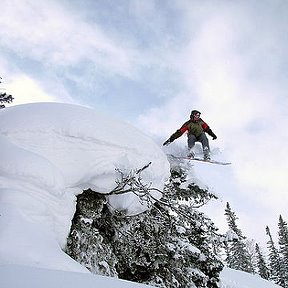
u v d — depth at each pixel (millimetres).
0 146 7188
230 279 23766
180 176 11961
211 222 11367
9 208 5945
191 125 11117
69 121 8023
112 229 9586
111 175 8227
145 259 10102
